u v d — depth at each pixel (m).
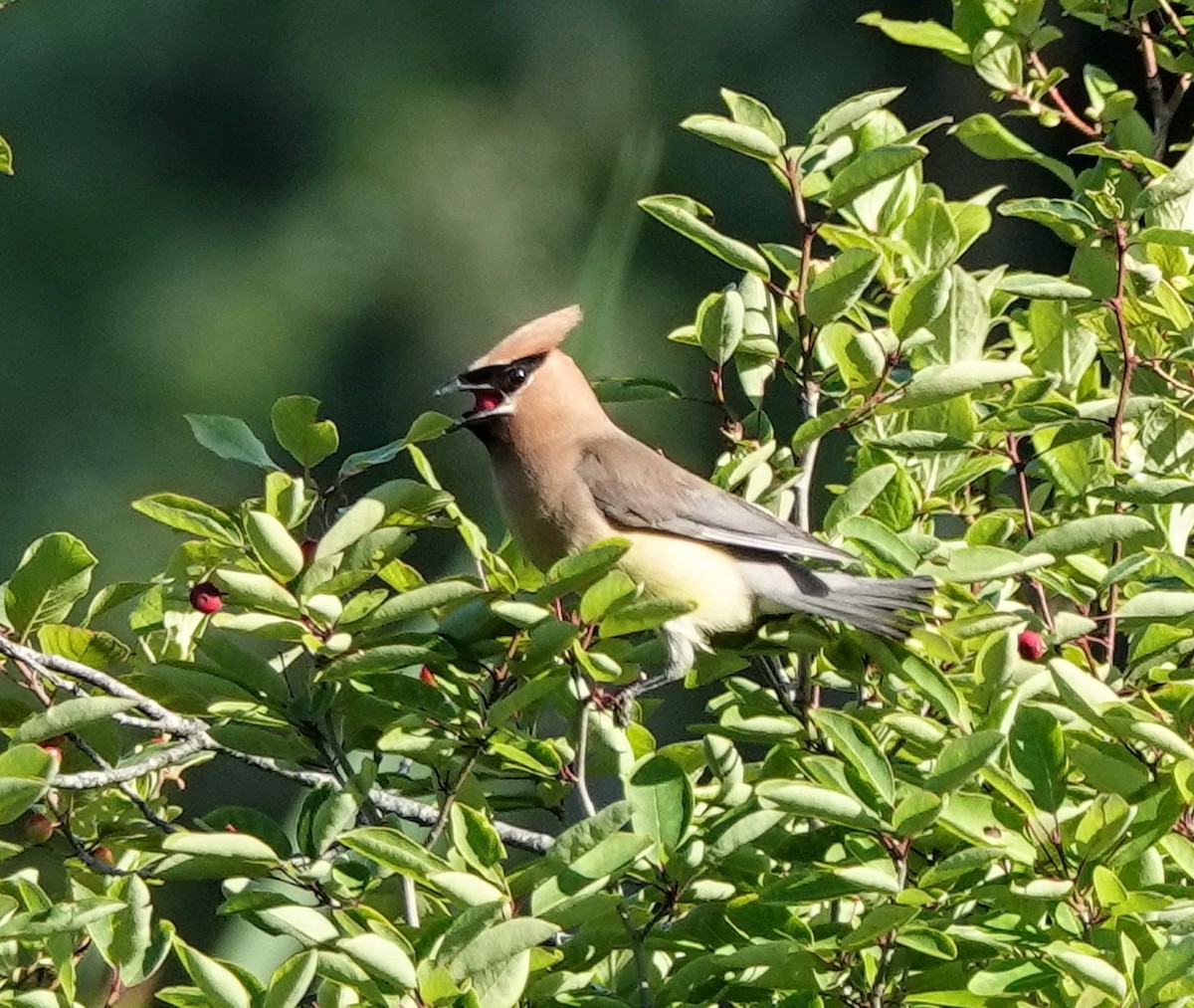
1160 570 9.12
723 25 24.78
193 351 24.45
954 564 8.52
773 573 10.29
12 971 8.61
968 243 10.41
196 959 7.43
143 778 9.31
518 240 24.78
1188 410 9.48
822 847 8.27
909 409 9.12
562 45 25.11
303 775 8.95
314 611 8.21
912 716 8.06
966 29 10.70
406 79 25.14
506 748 8.42
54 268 24.78
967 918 8.02
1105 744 7.86
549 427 10.75
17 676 8.56
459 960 7.22
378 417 24.45
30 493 24.14
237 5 25.36
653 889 8.17
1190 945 6.93
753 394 10.05
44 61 25.33
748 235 23.78
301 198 25.05
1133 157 9.31
